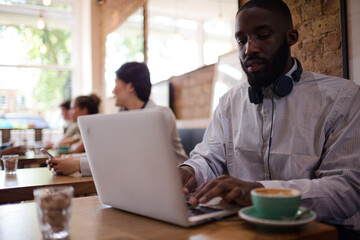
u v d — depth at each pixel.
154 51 3.93
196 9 3.09
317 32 1.62
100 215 0.84
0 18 5.95
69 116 4.70
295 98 1.20
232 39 2.55
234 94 1.41
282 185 0.89
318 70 1.62
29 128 4.38
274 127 1.22
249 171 1.28
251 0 1.17
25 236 0.69
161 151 0.69
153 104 2.44
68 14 6.39
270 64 1.13
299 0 1.71
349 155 1.05
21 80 6.08
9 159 1.76
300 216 0.66
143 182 0.75
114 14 5.19
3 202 1.29
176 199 0.69
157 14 3.85
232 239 0.62
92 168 0.91
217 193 0.79
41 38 6.22
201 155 1.36
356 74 1.44
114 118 0.78
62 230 0.67
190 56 3.14
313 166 1.13
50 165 1.69
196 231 0.68
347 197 0.93
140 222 0.77
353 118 1.10
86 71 6.23
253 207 0.73
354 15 1.44
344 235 0.99
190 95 3.10
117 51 5.05
